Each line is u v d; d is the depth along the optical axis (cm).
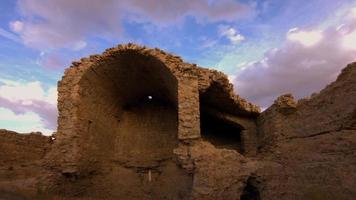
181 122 1254
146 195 1556
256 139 1656
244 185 1100
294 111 1282
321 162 1030
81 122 1352
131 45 1399
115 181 1602
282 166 1163
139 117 1798
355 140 941
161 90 1644
